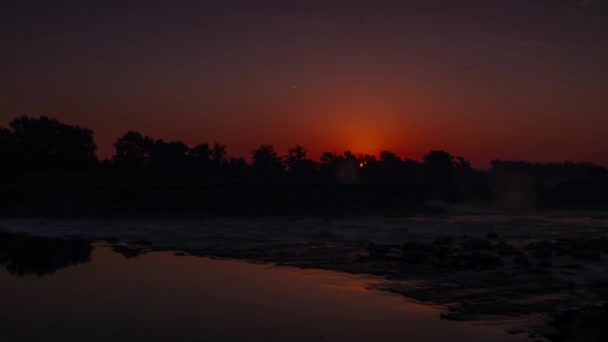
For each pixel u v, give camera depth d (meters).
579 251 22.92
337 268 19.72
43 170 79.31
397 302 14.30
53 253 24.42
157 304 14.02
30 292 15.49
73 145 84.94
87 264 21.02
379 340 10.98
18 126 81.06
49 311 13.20
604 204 78.50
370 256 22.30
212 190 54.94
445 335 11.30
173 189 54.22
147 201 50.62
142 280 17.48
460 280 17.06
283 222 43.75
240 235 32.88
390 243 28.78
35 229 35.97
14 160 77.19
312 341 10.91
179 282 17.09
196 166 99.88
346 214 54.44
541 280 16.75
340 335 11.32
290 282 17.09
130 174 72.94
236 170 103.31
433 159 107.12
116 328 11.70
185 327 11.84
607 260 21.22
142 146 98.25
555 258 21.78
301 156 114.19
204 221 43.88
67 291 15.67
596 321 10.68
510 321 12.31
